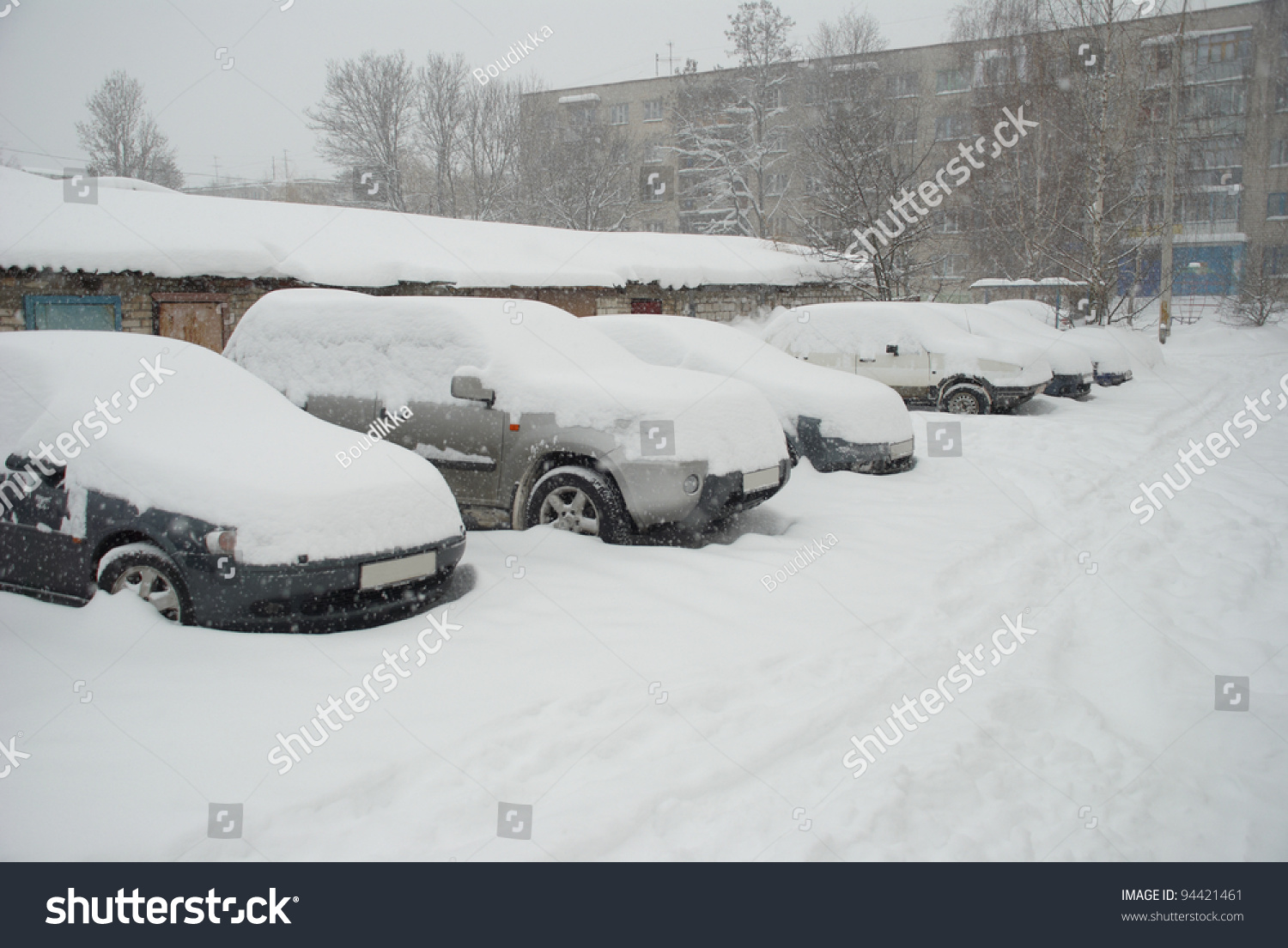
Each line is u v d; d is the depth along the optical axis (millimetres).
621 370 6602
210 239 12742
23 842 2730
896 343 12789
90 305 11617
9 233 10930
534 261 17609
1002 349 12562
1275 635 4902
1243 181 41344
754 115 40531
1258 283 31203
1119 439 10641
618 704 3828
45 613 4363
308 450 4816
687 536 6457
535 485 6059
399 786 3166
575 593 4992
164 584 4422
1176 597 5562
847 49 41312
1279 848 3055
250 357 7145
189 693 3648
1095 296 24484
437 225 18062
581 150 38719
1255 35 40750
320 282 13438
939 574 5641
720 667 4227
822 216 23797
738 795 3252
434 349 6395
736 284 21516
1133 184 28031
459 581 5273
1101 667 4594
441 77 33125
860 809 3182
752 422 6438
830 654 4441
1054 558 6254
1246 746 3709
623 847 2953
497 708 3717
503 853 2844
